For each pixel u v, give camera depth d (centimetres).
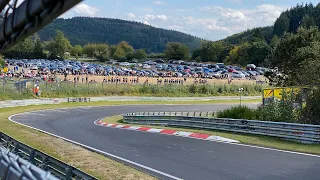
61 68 8075
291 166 1063
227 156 1230
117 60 14612
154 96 5038
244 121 1736
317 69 2008
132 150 1393
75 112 3484
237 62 12694
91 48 16638
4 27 716
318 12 13975
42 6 501
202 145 1468
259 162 1126
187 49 15300
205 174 995
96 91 4806
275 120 1741
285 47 3111
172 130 1956
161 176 986
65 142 1570
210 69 9319
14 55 12244
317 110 1622
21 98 4009
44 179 476
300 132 1462
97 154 1293
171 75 7638
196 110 3625
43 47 13888
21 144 1020
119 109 3819
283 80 3150
